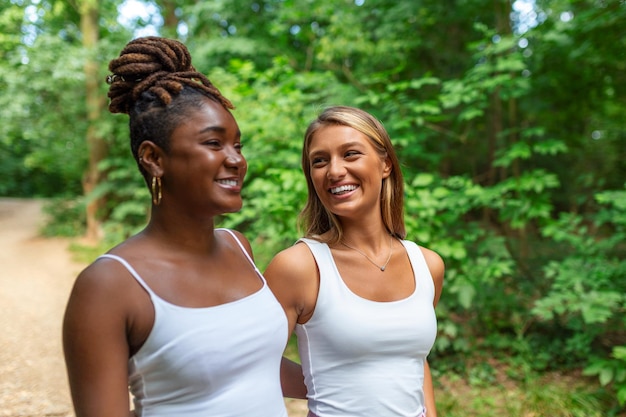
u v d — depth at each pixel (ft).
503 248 11.89
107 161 29.07
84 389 2.85
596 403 10.14
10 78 24.94
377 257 4.64
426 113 15.33
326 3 18.04
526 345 12.19
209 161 3.11
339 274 4.37
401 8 17.57
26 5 26.16
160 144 3.12
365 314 4.22
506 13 17.11
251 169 12.27
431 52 20.04
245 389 3.24
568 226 12.17
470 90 12.91
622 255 13.26
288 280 4.28
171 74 3.23
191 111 3.13
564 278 10.85
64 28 30.83
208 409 3.09
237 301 3.34
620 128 25.30
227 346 3.15
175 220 3.23
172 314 3.03
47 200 42.01
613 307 10.55
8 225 36.65
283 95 13.44
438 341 12.02
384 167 4.81
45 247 29.73
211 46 22.38
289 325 4.30
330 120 4.58
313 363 4.33
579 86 17.42
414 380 4.39
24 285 20.80
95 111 29.81
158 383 3.05
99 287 2.87
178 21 30.25
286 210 10.38
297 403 10.56
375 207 4.66
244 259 3.72
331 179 4.47
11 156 52.49
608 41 14.73
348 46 16.78
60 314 16.99
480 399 10.57
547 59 15.99
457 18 18.25
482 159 24.80
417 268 4.74
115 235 29.04
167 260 3.17
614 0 13.10
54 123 29.43
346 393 4.19
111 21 28.76
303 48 23.36
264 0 24.40
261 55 23.12
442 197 12.44
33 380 11.74
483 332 13.79
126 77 3.25
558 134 19.69
